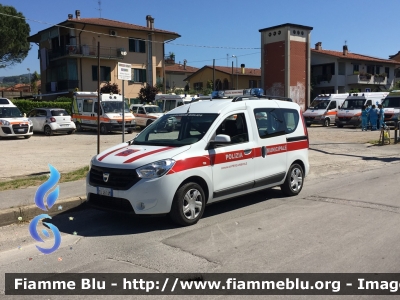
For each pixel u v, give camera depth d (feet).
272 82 128.47
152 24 142.82
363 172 36.22
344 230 19.26
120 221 21.27
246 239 18.10
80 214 22.91
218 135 20.71
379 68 180.24
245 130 23.20
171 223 20.58
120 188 18.93
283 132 25.80
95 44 128.26
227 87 176.45
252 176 23.22
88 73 129.08
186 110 23.53
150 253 16.58
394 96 86.79
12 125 69.82
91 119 84.53
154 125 23.63
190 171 19.67
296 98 127.24
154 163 18.85
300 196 26.86
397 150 51.65
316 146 56.39
